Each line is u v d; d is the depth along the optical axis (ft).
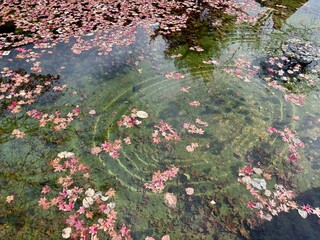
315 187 2.48
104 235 2.09
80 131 2.85
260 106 3.26
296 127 3.01
